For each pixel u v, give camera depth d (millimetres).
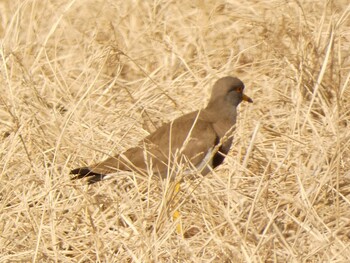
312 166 16453
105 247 14391
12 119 17562
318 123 17938
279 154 17141
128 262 14438
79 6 22359
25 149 16375
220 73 19812
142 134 17797
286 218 15008
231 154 17391
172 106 18938
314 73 19141
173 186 14953
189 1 22156
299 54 19391
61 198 16141
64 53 21266
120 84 18953
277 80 19344
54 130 17547
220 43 21094
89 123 17922
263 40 20141
